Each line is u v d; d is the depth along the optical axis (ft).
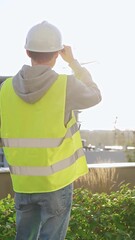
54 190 16.38
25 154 16.44
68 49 17.29
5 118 16.92
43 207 16.67
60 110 16.26
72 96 16.38
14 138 16.65
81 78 17.01
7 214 22.79
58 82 16.38
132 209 24.04
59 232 16.90
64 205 16.70
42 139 16.29
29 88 16.21
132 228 23.98
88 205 24.00
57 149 16.33
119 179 33.55
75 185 30.60
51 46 16.56
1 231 21.81
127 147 70.64
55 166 16.38
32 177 16.40
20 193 16.94
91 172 31.40
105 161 60.08
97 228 23.32
